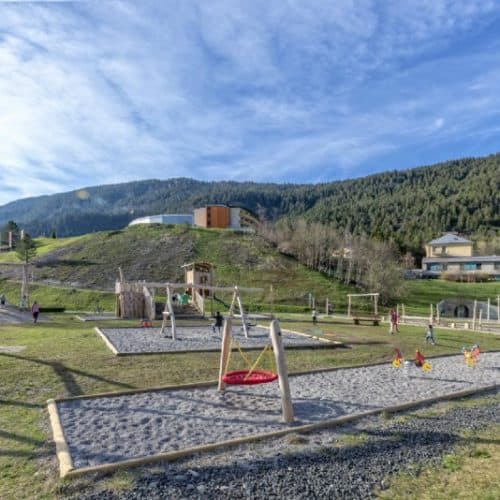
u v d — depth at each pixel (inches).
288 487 213.9
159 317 1224.2
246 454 254.4
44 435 278.1
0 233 4042.8
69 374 449.7
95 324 1001.5
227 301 1913.1
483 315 2060.8
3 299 1572.3
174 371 481.1
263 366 527.8
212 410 341.7
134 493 204.8
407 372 514.3
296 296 2066.9
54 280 2143.2
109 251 2551.7
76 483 212.7
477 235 4532.5
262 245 2704.2
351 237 2719.0
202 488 211.2
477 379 481.4
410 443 275.7
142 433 285.6
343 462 244.7
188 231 2901.1
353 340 799.7
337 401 374.9
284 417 315.3
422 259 3811.5
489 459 251.8
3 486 209.9
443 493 209.2
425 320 1437.0
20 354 549.0
